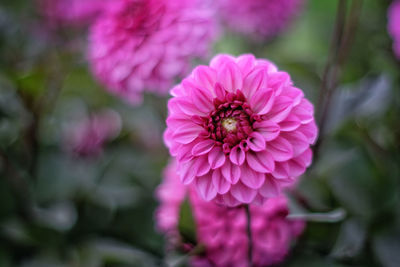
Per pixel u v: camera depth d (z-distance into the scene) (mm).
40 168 796
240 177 537
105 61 704
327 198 666
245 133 539
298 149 529
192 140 539
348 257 649
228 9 1026
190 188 615
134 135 944
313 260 617
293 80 773
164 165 810
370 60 910
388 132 807
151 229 748
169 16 683
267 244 605
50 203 785
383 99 738
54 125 963
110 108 955
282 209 599
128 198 789
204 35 683
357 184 686
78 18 1009
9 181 773
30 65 842
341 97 737
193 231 601
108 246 743
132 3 702
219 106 544
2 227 749
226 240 606
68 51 802
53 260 740
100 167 859
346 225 667
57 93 811
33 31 970
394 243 669
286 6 1046
